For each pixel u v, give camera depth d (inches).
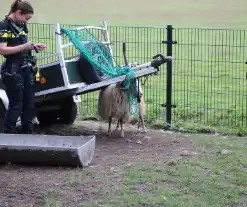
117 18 1219.2
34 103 362.6
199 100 477.7
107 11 1318.9
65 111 406.3
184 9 1274.6
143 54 568.4
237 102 474.6
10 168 321.7
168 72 412.8
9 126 351.9
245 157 341.1
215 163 330.6
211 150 355.6
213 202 282.4
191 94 496.7
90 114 438.3
